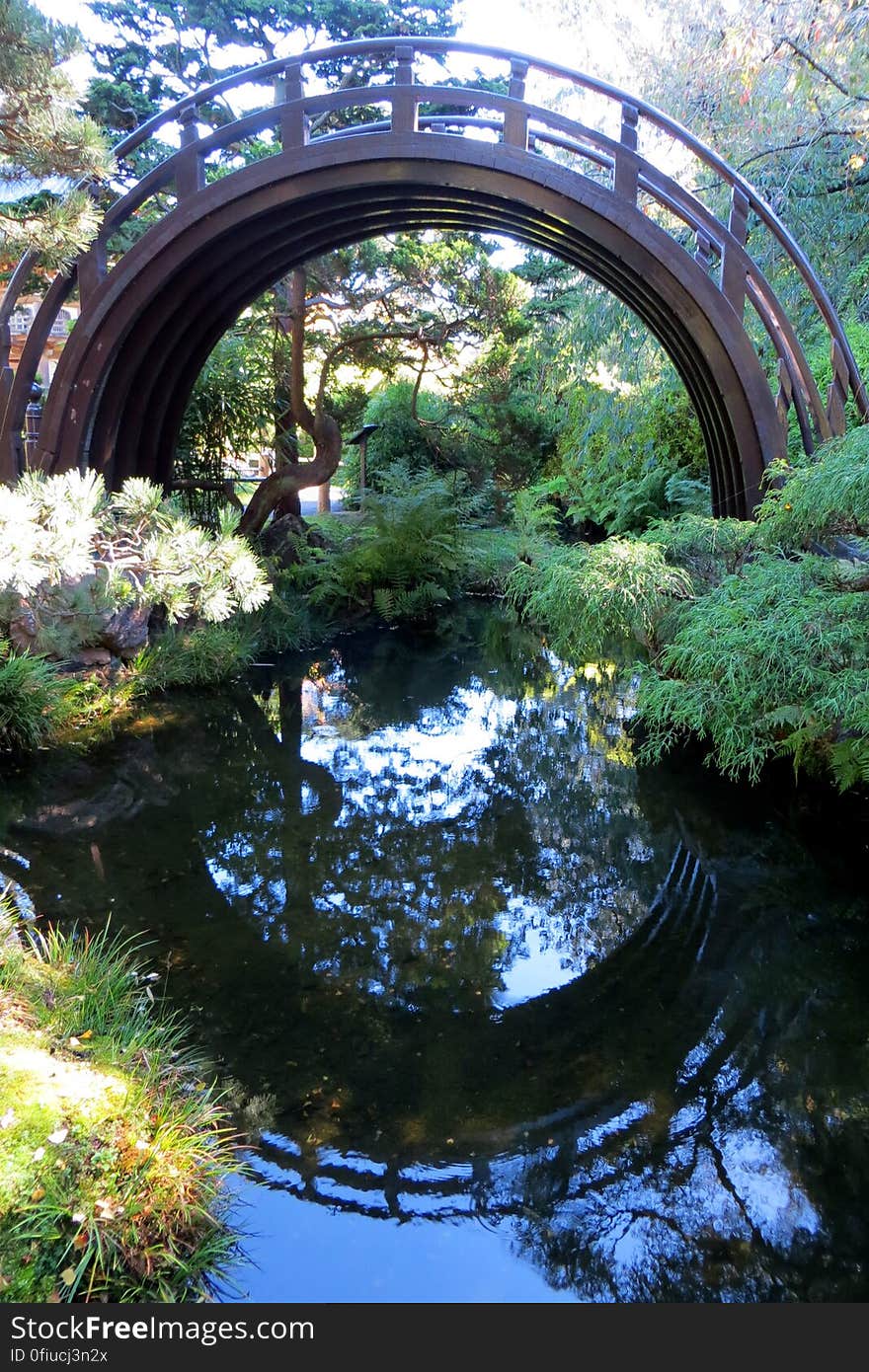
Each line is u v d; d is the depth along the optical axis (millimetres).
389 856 4109
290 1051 2721
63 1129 2117
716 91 7562
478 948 3361
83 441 5949
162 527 3818
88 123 3547
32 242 3785
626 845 4211
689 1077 2646
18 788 4652
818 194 7508
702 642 4367
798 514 4512
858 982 3082
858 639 3986
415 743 5676
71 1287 1811
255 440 9266
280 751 5445
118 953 3176
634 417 9062
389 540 9219
